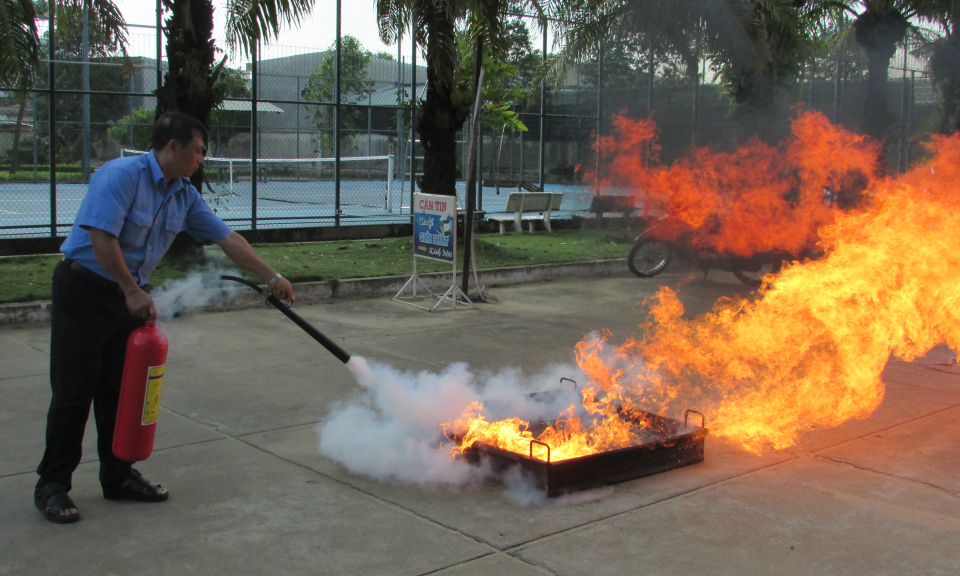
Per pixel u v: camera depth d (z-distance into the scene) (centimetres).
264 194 1961
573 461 381
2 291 809
